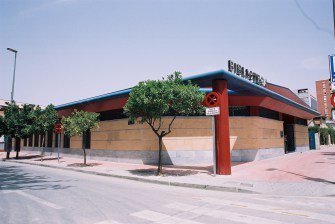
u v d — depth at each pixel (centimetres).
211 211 670
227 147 1382
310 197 863
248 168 1580
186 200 809
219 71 1374
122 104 2039
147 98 1268
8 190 980
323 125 5347
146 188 1047
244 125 2019
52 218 608
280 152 2428
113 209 690
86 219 598
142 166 1773
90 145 2422
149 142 1900
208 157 1859
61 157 2742
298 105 2700
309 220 588
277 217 613
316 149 3816
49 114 2498
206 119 1889
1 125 2558
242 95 1942
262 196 886
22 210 682
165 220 588
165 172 1452
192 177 1270
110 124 2219
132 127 2017
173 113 1880
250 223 565
